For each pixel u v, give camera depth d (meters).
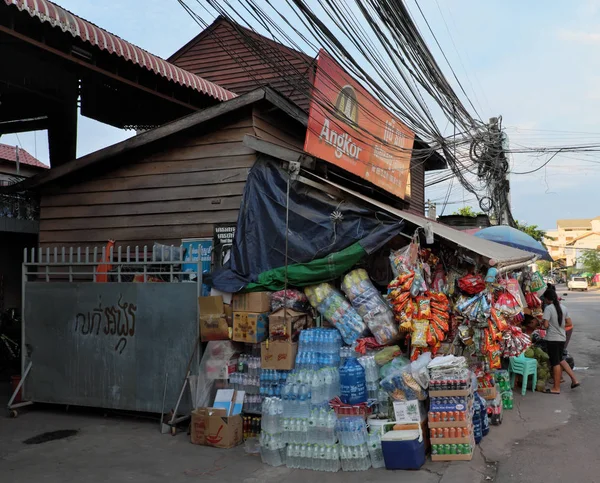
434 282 7.73
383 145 10.17
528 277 11.82
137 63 9.32
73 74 9.91
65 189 9.72
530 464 5.97
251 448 6.49
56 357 8.30
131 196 9.20
